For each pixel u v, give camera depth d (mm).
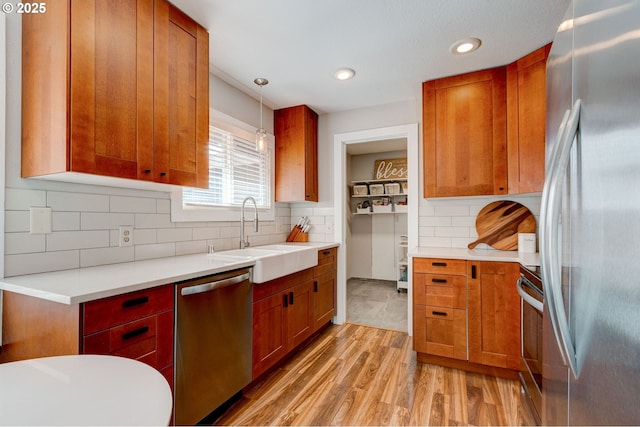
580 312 774
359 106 3109
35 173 1300
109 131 1339
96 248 1618
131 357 1188
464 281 2182
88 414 517
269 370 2189
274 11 1674
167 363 1337
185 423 1425
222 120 2488
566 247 875
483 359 2113
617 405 614
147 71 1506
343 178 3268
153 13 1535
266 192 3086
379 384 2012
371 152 5203
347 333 2918
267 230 3061
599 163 689
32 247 1374
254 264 1879
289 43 1986
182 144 1688
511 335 2037
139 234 1840
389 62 2232
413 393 1907
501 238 2541
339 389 1951
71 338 1045
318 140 3361
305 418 1664
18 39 1355
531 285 1608
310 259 2529
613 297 628
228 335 1693
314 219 3379
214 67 2303
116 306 1143
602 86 684
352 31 1856
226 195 2574
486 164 2330
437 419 1652
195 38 1771
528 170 2109
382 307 3777
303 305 2498
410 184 2908
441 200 2793
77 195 1541
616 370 617
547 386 1104
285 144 3143
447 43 1984
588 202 739
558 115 1020
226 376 1677
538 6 1625
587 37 766
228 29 1840
